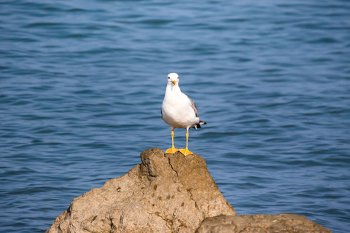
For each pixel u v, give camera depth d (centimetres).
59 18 3556
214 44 3394
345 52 3362
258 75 3048
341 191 1959
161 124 2491
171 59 3184
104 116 2539
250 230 1202
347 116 2619
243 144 2328
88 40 3334
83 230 1291
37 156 2153
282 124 2517
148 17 3681
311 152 2258
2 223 1698
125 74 2970
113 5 3812
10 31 3353
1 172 2017
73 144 2267
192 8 3891
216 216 1255
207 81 2955
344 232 1697
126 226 1266
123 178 1345
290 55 3312
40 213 1759
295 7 3981
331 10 3941
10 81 2795
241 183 1983
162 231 1266
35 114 2506
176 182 1300
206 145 2314
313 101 2758
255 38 3509
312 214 1795
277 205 1836
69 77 2886
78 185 1936
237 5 3991
